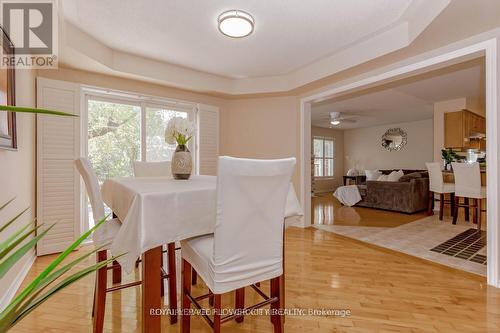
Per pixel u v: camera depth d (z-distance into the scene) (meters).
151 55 3.19
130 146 3.53
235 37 2.52
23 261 2.24
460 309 1.75
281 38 2.75
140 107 3.61
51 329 1.54
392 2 2.12
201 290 2.03
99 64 2.86
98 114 3.29
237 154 4.43
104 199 2.15
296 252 2.87
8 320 0.51
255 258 1.27
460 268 2.40
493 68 2.06
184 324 1.40
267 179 1.21
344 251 2.90
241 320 1.64
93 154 3.25
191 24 2.48
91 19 2.39
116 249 1.21
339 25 2.48
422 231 3.69
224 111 4.41
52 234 2.79
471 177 3.68
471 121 5.23
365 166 8.95
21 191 2.25
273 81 3.96
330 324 1.60
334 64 3.16
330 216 4.82
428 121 7.46
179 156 1.87
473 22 1.99
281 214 1.34
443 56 2.41
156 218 1.21
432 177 4.50
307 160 4.07
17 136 2.12
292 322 1.62
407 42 2.41
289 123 4.16
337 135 9.46
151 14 2.31
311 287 2.07
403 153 8.00
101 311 1.43
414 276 2.25
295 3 2.14
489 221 2.08
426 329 1.55
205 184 1.58
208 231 1.39
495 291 1.98
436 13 1.92
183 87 3.73
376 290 2.01
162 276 1.69
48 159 2.78
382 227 3.96
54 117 2.82
